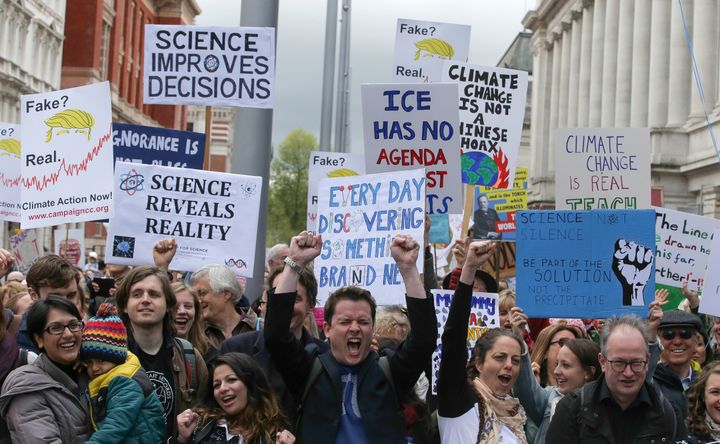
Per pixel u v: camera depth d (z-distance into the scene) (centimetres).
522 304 796
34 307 617
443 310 763
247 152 1149
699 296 1053
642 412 590
